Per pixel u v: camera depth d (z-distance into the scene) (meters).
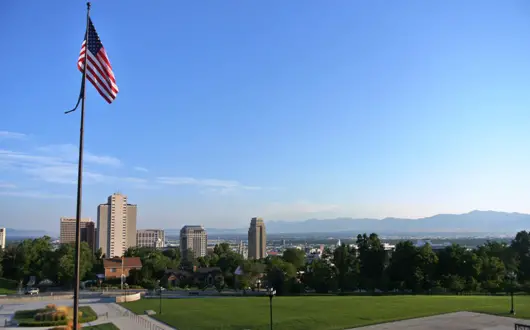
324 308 67.50
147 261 145.50
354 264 117.38
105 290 116.19
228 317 61.06
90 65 30.73
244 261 132.12
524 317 56.91
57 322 59.41
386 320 55.97
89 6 31.11
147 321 60.56
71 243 140.00
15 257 132.38
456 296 84.00
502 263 107.06
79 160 28.53
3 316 66.25
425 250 109.31
